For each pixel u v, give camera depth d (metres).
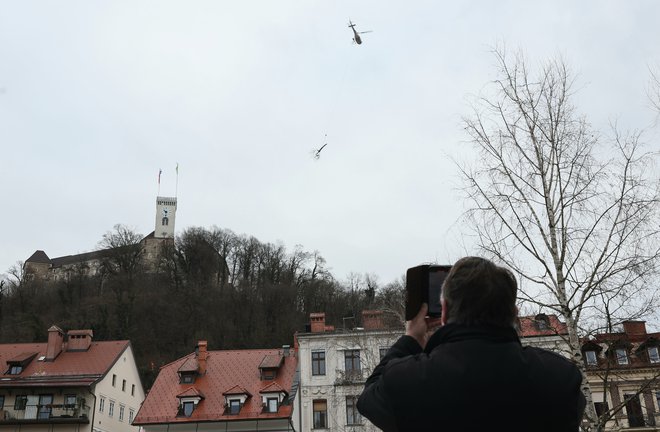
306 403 33.31
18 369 41.84
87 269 113.12
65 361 43.12
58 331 44.00
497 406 2.36
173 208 150.12
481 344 2.49
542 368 2.47
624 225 14.21
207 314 96.38
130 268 112.81
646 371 25.78
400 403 2.46
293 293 99.31
